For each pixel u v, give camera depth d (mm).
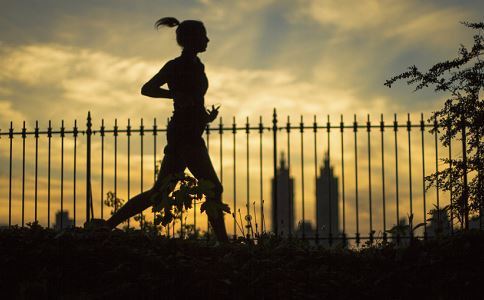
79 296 6684
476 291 6793
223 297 6730
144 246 7668
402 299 6844
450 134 10438
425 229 10438
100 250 7426
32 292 6707
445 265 7191
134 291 6762
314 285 6969
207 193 7570
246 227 8133
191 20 8758
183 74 8594
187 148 8562
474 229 7992
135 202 8812
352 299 6848
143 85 8656
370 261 7441
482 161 9984
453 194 10023
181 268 7070
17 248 7441
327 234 12227
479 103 10250
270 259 7430
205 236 12398
